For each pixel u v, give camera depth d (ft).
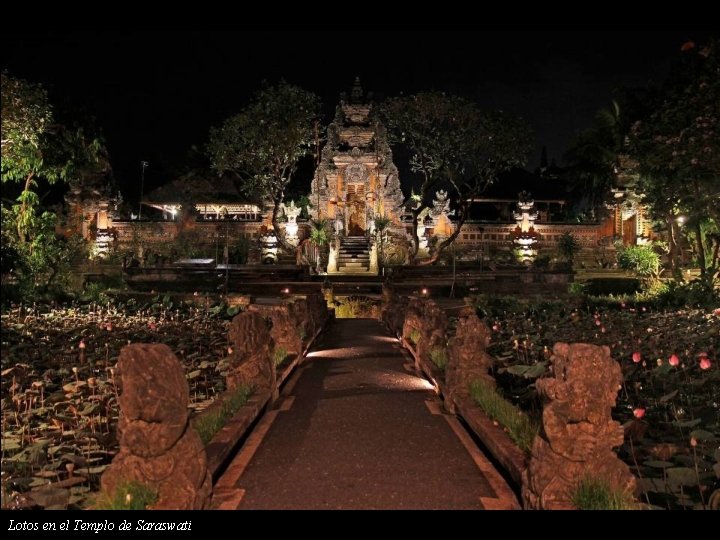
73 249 91.50
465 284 82.28
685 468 16.53
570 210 160.97
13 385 25.29
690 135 59.82
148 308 62.85
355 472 18.61
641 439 21.49
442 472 18.57
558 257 117.50
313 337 46.55
